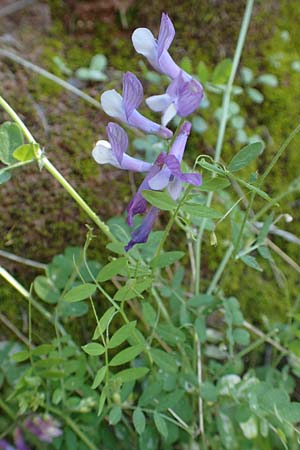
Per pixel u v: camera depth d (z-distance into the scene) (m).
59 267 0.20
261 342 0.22
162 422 0.18
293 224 0.24
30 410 0.20
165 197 0.16
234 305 0.20
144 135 0.23
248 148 0.15
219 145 0.22
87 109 0.24
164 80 0.24
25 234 0.22
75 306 0.20
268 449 0.20
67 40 0.25
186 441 0.20
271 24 0.26
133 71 0.25
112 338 0.16
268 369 0.22
